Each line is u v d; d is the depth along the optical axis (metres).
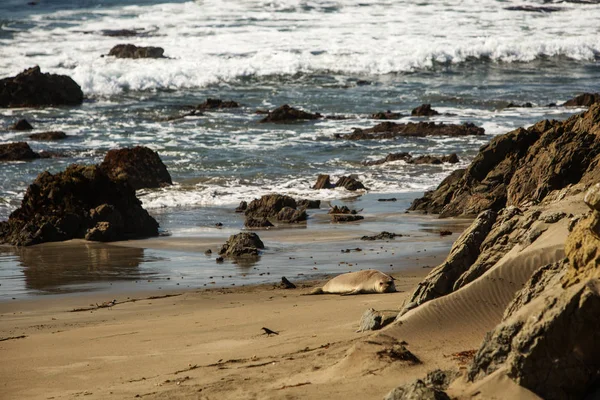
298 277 25.88
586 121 34.47
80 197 36.47
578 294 9.45
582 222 10.86
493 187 36.97
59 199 36.19
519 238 15.66
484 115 65.19
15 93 70.25
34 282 26.78
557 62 87.06
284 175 48.03
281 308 20.08
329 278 25.36
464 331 13.09
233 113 67.38
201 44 86.69
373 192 44.03
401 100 71.69
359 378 11.70
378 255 28.83
